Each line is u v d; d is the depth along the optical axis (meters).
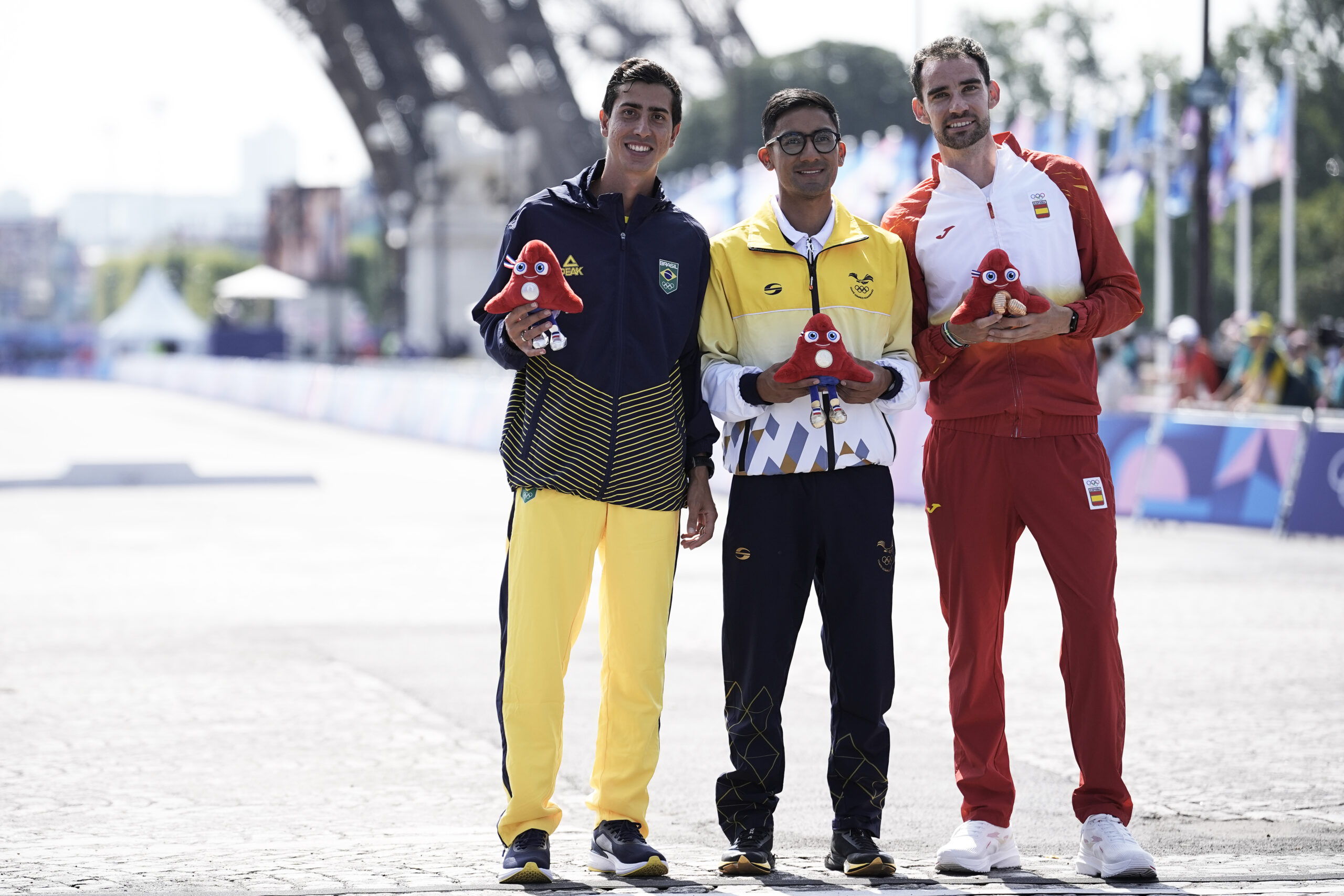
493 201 97.94
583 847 7.81
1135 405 32.66
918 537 22.67
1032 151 7.69
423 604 16.56
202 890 6.65
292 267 101.69
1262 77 101.44
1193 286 37.56
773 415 7.15
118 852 7.54
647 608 7.16
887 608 7.22
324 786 9.09
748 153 121.56
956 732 7.40
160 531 23.92
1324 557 20.05
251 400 69.75
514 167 97.44
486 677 12.48
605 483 7.04
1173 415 24.20
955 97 7.39
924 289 7.60
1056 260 7.41
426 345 91.94
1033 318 7.01
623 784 7.17
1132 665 12.93
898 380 7.16
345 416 55.41
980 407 7.26
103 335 117.56
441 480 33.34
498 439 41.19
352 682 12.25
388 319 118.31
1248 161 39.44
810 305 7.25
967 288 7.42
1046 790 9.05
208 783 9.13
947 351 7.23
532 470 7.10
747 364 7.31
